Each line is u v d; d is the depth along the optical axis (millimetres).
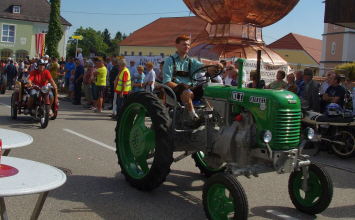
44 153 7180
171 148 5062
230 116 4820
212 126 5055
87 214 4535
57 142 8180
